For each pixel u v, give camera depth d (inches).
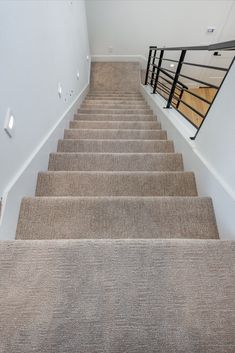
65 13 91.6
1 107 38.8
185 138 66.6
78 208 45.4
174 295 28.3
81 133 90.8
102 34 187.8
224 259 32.0
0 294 27.9
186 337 25.1
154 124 103.7
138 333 25.3
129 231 43.2
